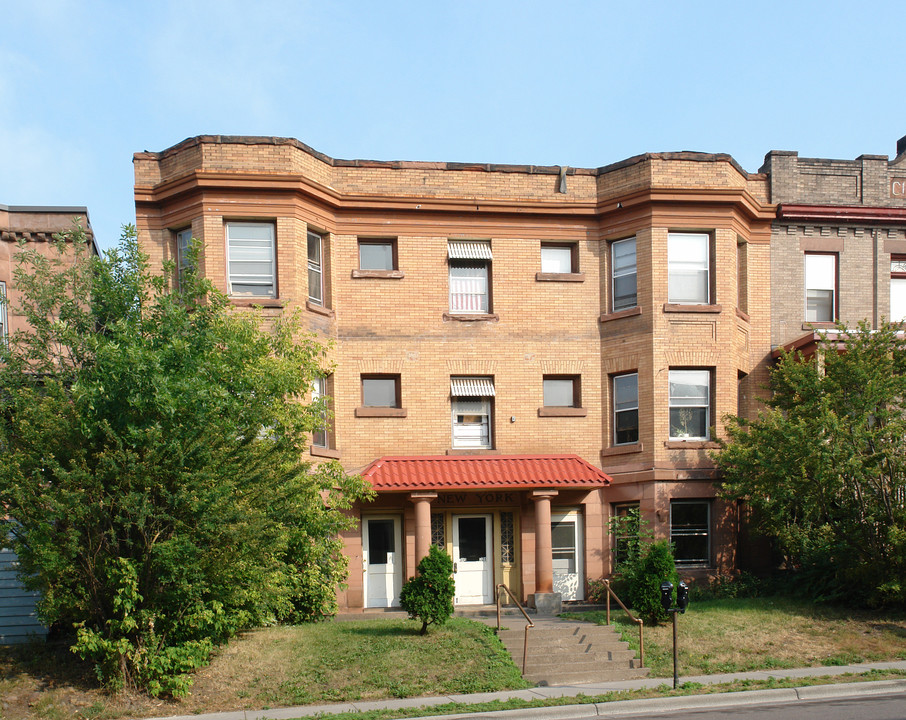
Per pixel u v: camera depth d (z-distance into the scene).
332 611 19.69
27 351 16.09
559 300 23.55
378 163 23.06
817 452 18.67
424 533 21.16
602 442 23.25
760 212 24.08
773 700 14.05
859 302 24.52
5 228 20.72
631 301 23.27
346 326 22.75
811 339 22.58
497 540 22.67
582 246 23.73
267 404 16.69
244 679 15.25
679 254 23.03
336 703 14.38
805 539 19.83
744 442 20.53
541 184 23.66
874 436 18.77
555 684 15.41
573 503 22.73
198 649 15.14
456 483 21.19
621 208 23.27
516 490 22.06
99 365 14.96
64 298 15.94
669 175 22.86
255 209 21.53
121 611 14.95
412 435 22.73
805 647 16.95
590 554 22.53
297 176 21.52
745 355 23.72
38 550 14.08
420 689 14.89
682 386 22.72
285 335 18.53
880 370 19.14
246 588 15.83
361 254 23.36
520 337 23.34
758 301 24.09
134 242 16.23
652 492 21.94
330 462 19.42
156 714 13.98
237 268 21.62
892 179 24.95
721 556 22.11
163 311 15.98
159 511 14.59
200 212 21.47
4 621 18.00
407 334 22.98
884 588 18.14
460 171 23.41
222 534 14.80
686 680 15.29
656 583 18.25
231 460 15.41
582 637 17.23
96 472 14.18
